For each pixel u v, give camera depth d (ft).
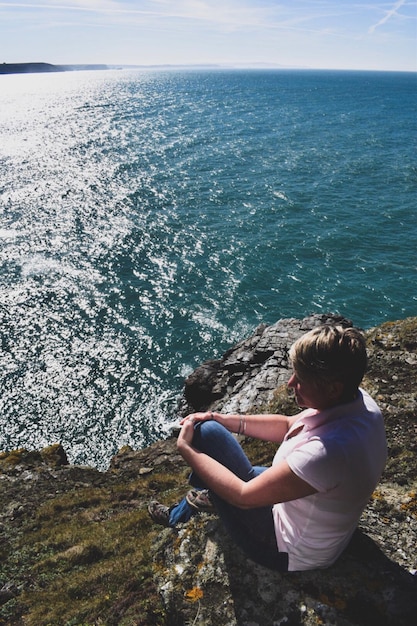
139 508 32.94
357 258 160.04
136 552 24.21
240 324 124.77
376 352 35.78
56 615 20.11
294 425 9.97
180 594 12.57
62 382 104.83
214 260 158.81
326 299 136.05
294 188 239.09
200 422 11.39
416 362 33.55
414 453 23.65
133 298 135.74
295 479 8.49
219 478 9.55
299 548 10.22
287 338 66.39
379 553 12.46
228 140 369.50
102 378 106.11
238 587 12.07
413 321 38.55
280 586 11.62
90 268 152.46
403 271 150.92
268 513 10.76
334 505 9.02
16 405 99.09
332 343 8.41
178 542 13.93
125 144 351.67
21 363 109.81
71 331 120.88
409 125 448.24
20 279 144.36
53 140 363.35
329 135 390.42
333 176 261.24
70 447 91.04
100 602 19.51
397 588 11.25
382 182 249.55
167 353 114.01
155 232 182.39
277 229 185.16
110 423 95.66
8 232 178.09
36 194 223.71
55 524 32.81
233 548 12.98
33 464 47.75
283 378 55.16
